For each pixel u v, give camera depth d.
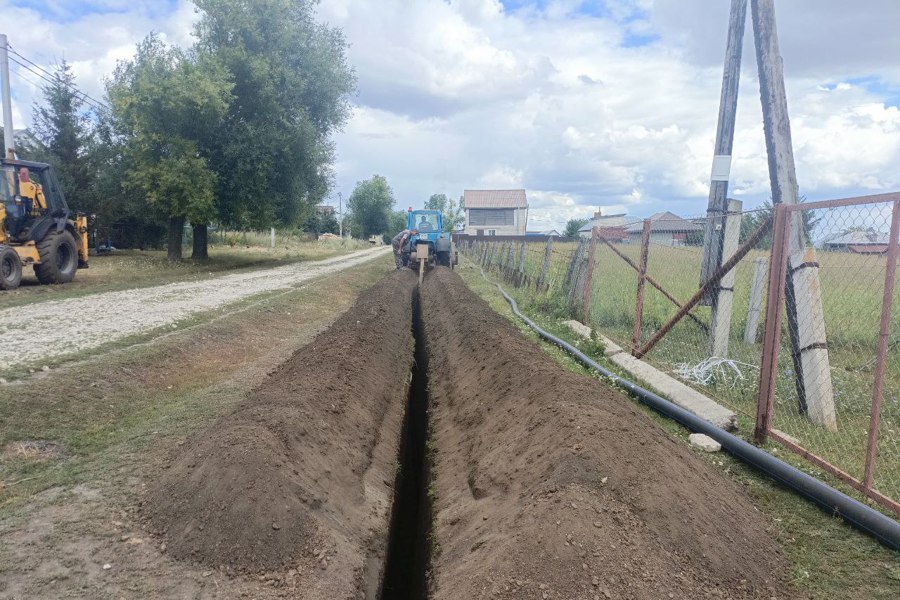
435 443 6.75
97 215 28.56
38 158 26.33
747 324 9.45
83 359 8.22
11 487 4.84
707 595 3.20
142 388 7.69
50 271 16.53
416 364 10.92
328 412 5.70
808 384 6.32
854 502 4.16
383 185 83.94
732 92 9.05
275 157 27.06
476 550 3.89
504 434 5.38
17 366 7.58
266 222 27.69
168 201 24.78
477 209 75.31
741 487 4.68
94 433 6.17
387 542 4.81
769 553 3.74
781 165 7.18
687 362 8.60
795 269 6.44
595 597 3.03
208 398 7.32
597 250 16.28
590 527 3.38
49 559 3.77
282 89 27.53
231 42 27.05
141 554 3.83
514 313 13.09
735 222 8.36
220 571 3.71
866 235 5.17
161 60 24.31
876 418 4.33
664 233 15.40
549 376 5.77
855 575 3.58
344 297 18.86
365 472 5.49
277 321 13.12
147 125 23.81
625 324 11.29
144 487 4.75
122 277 19.97
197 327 10.88
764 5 7.26
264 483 4.12
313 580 3.71
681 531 3.56
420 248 23.92
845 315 7.66
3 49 17.52
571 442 4.21
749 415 6.48
